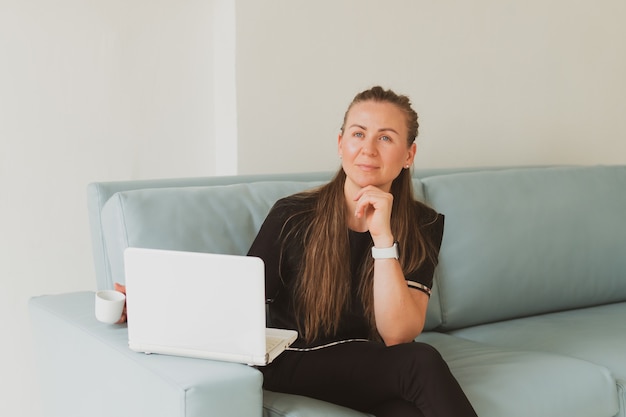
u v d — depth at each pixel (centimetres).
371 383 167
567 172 285
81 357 184
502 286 258
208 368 157
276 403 166
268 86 290
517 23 348
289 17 292
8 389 269
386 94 190
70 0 266
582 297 277
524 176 275
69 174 271
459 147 338
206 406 149
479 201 259
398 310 182
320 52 300
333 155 308
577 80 368
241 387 153
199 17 290
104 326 184
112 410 173
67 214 273
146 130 284
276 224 189
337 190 192
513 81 349
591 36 371
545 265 266
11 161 262
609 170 294
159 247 198
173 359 162
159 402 153
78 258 276
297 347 182
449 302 249
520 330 248
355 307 190
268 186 225
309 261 186
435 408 157
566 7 362
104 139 276
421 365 160
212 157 298
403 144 190
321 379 173
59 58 266
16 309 267
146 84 282
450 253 251
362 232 192
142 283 163
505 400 184
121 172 280
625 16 381
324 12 300
